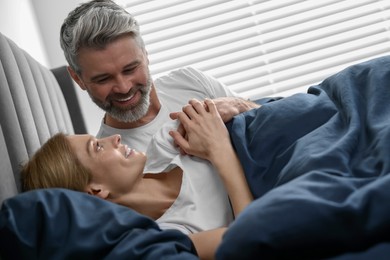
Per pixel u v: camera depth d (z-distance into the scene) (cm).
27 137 183
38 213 122
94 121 321
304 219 96
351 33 327
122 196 164
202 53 327
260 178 159
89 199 129
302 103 169
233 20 326
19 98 188
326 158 132
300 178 113
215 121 175
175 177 173
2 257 120
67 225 121
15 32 260
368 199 96
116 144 165
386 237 96
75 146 161
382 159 122
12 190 155
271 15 327
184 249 125
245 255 95
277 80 325
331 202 99
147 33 326
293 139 162
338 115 157
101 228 121
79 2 323
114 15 194
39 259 118
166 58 326
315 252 98
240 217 101
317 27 326
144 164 168
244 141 167
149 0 326
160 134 183
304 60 326
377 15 328
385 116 145
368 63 171
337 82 170
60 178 154
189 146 173
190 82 247
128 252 117
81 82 214
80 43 193
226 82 326
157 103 229
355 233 95
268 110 171
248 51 326
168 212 163
